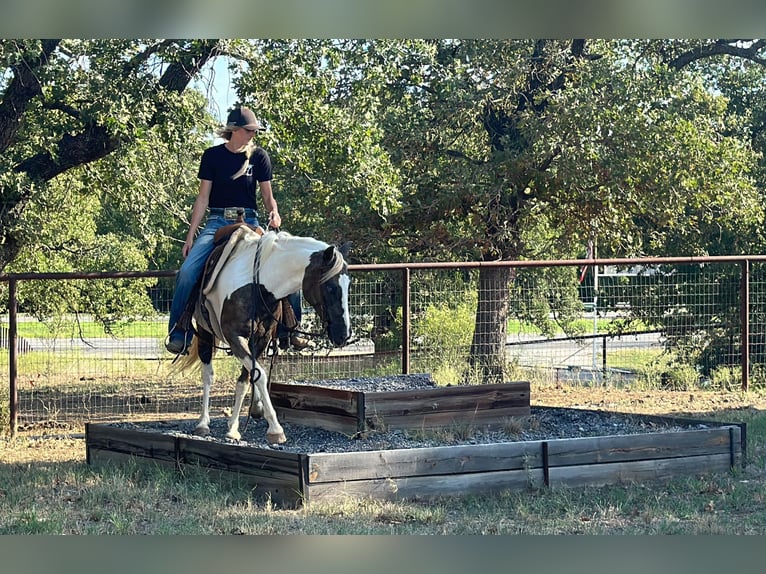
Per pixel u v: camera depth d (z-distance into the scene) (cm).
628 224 1734
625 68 1717
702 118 1688
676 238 1875
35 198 1230
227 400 1400
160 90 1202
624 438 800
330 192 1463
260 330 824
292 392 916
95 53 1194
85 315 1850
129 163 1339
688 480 802
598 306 1964
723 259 1398
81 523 687
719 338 1819
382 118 1756
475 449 757
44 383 1595
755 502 746
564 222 1791
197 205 856
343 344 772
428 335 1672
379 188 1370
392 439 841
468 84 1705
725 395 1396
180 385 1553
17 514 711
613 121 1597
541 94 1694
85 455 982
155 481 786
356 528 657
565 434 889
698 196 1644
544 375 1600
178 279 847
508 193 1697
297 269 790
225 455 777
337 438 852
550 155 1659
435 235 1778
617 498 748
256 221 875
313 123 1301
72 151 1252
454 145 1892
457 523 678
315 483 717
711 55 1941
